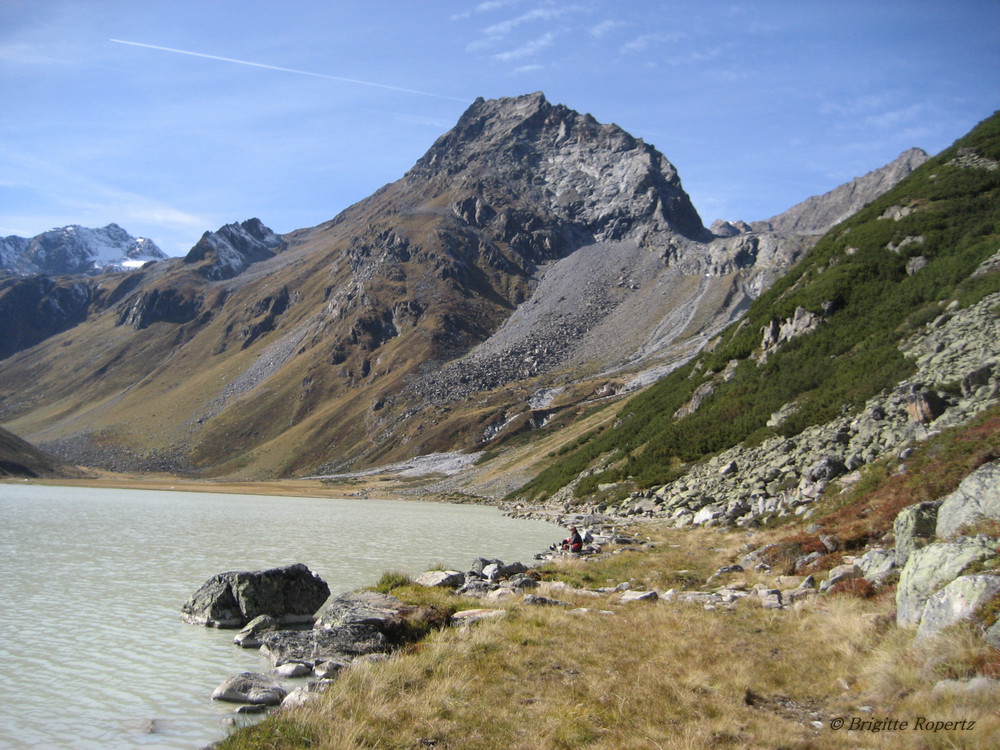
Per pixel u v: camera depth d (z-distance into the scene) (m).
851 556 24.25
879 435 38.84
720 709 11.99
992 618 12.12
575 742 10.87
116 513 77.12
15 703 14.33
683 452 64.31
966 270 54.12
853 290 64.94
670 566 29.88
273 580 23.06
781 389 59.34
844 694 12.71
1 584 29.22
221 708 14.16
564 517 65.62
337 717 11.77
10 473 187.12
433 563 38.22
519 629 17.38
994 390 33.78
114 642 19.78
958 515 17.73
